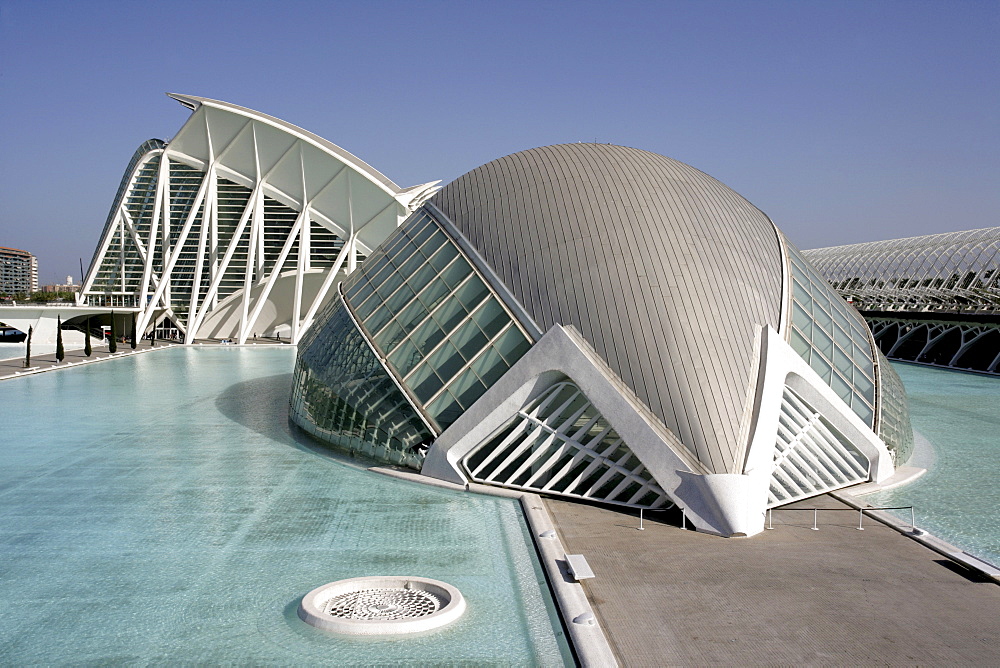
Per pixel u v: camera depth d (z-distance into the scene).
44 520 15.59
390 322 20.91
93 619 10.85
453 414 18.38
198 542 14.20
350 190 76.38
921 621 10.55
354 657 9.77
